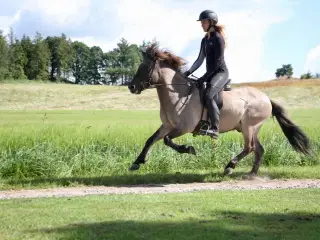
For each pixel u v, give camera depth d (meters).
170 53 10.73
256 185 10.72
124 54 150.25
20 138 13.32
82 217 6.84
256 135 11.99
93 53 152.50
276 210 7.50
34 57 127.19
